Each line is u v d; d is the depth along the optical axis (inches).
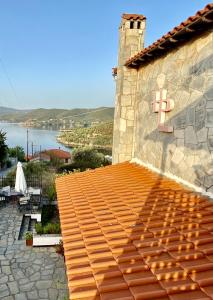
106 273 120.6
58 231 425.7
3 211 540.7
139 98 326.0
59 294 295.4
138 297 103.0
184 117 218.1
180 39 209.8
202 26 182.4
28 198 564.1
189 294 101.4
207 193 190.9
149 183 249.1
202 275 111.5
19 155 1872.5
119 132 346.9
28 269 342.6
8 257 369.4
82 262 133.4
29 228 474.6
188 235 144.7
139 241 145.2
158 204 195.9
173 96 235.5
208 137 187.5
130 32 326.6
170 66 240.2
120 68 346.3
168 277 112.6
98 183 277.0
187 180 217.0
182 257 125.0
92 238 156.8
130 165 328.8
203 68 191.6
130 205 202.1
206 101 188.9
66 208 218.4
